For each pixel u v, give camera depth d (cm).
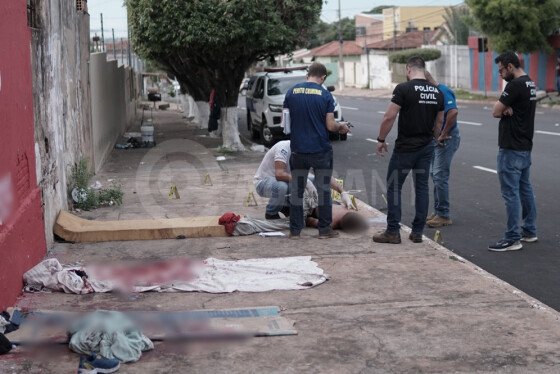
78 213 960
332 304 568
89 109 1310
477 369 440
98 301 580
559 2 3247
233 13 1580
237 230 809
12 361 454
